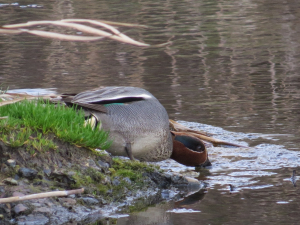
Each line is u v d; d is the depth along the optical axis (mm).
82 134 7742
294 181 8297
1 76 18594
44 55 23297
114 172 7961
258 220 6184
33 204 6652
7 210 6473
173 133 9641
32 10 34500
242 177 8680
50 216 6559
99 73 19297
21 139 7289
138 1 40000
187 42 26219
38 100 8398
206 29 29781
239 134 11625
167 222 6242
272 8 36781
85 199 7078
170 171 9250
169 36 27906
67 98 8102
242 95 15586
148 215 6633
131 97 8164
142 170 8219
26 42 26875
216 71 19578
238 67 20250
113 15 33219
